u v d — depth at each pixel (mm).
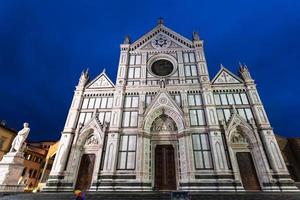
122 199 18703
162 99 32406
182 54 37906
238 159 28062
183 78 34844
